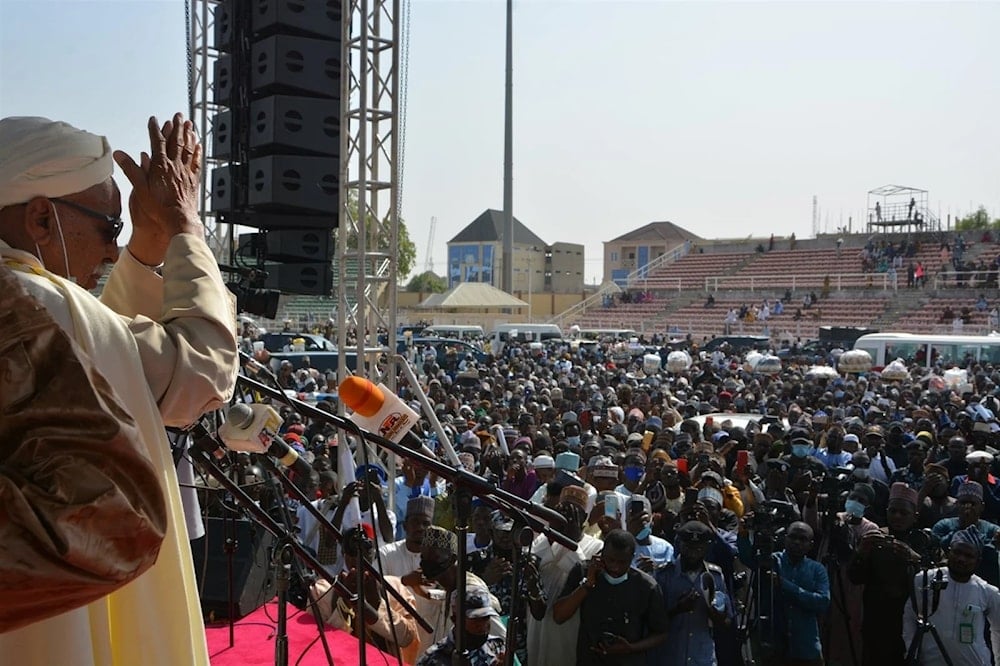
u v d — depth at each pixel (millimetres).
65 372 1063
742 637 7035
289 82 9000
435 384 18188
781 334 44750
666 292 56469
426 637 5336
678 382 22891
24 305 1089
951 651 6629
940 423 16234
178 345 1603
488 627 4559
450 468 2973
